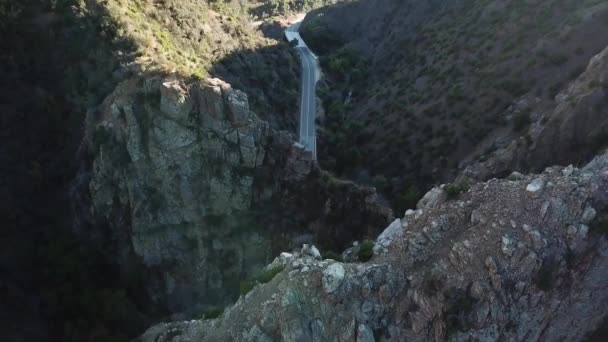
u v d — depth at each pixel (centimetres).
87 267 5494
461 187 3431
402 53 11325
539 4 8381
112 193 5894
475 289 2895
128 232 5925
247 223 6066
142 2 7956
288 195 6203
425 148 7775
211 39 9275
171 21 8344
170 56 6912
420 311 2955
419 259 3108
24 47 6366
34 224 5512
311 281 3097
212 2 11150
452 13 10700
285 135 6281
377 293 3027
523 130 6581
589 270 2941
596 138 5050
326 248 6025
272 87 10225
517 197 3111
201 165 5881
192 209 5934
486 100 7531
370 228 6184
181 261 5966
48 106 6131
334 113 10525
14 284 4847
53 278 5172
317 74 12481
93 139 5916
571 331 2989
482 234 3025
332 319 2967
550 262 2911
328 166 8669
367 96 10950
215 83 5878
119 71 6269
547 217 2994
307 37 15200
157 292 5866
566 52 7088
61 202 5891
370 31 14162
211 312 4522
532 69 7306
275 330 3083
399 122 8738
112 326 4944
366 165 8450
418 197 7012
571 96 5575
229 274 6016
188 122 5731
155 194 5894
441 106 8181
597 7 7294
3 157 5628
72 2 6669
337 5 16225
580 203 2977
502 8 9162
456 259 2998
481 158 6412
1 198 5334
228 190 5953
